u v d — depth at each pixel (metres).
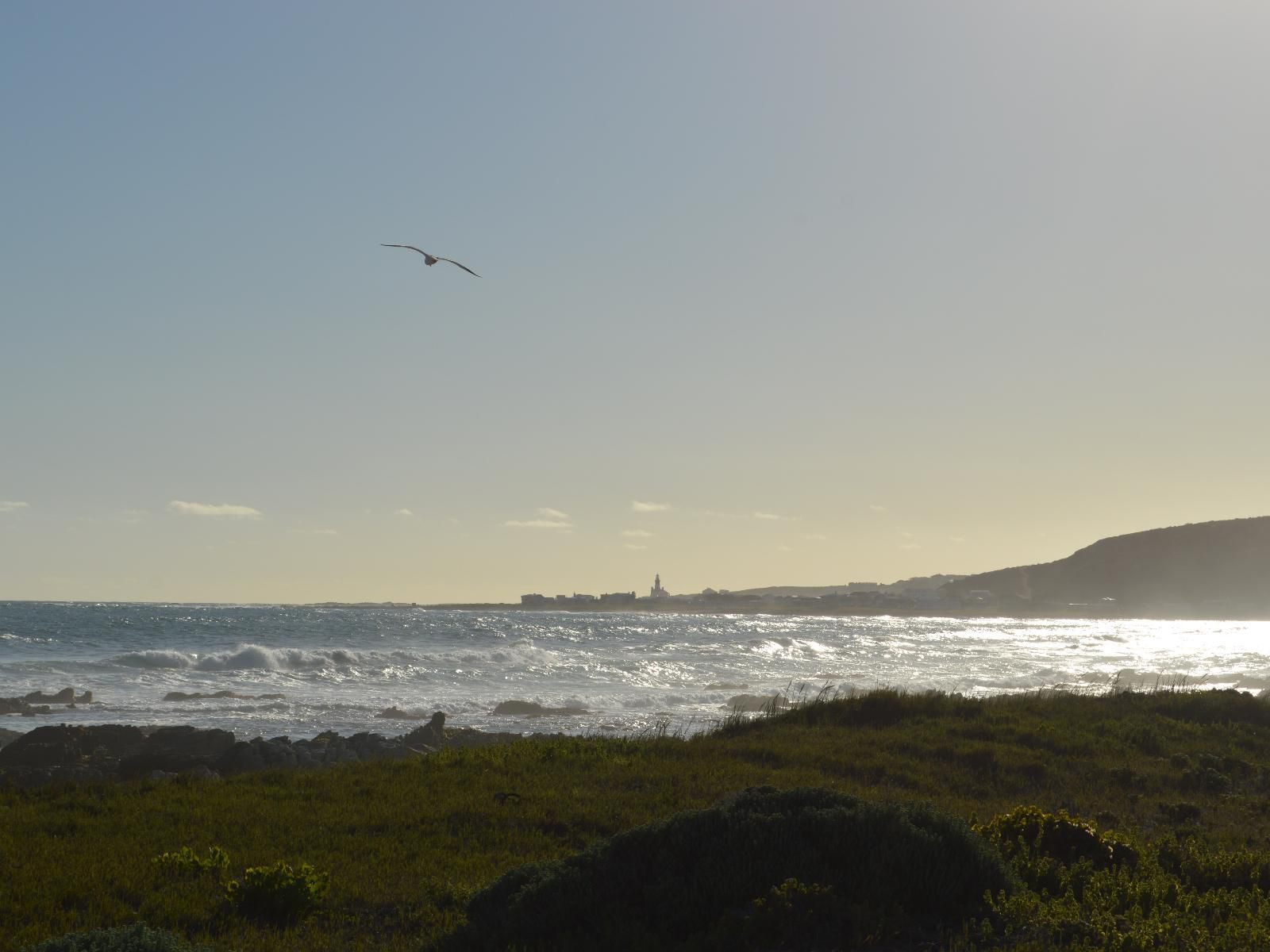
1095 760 21.00
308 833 14.30
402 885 11.84
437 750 26.97
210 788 18.08
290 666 63.53
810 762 20.36
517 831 14.39
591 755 21.09
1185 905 9.92
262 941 9.98
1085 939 8.88
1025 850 11.38
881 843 10.00
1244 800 17.12
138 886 11.66
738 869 9.73
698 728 36.31
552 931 9.38
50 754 25.98
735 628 157.38
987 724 25.00
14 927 10.09
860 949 8.80
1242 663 84.12
